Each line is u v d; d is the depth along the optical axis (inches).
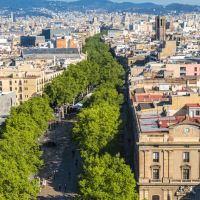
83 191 5772.6
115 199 5664.4
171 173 6540.4
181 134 6466.5
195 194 6505.9
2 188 5723.4
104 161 6274.6
